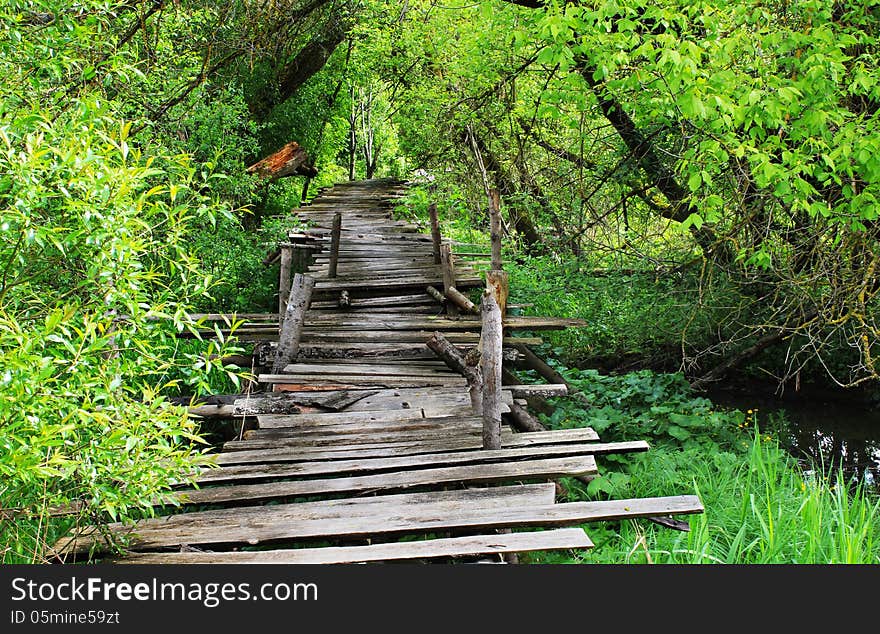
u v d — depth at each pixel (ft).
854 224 19.19
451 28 43.57
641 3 19.40
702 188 24.02
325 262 36.73
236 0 30.17
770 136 19.15
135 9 22.90
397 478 14.62
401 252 38.99
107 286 9.69
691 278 30.19
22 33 12.53
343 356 23.97
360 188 65.72
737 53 19.34
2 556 10.96
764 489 17.70
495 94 39.65
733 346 30.45
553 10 20.57
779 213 23.95
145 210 11.17
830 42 18.16
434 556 11.46
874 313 24.03
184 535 12.48
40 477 9.53
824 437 25.81
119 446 9.80
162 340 11.05
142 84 25.38
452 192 51.55
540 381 26.58
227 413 19.04
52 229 8.89
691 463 18.90
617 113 29.96
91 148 9.72
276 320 29.35
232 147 33.50
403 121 59.98
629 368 33.68
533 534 12.10
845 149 17.33
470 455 15.64
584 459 15.23
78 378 9.51
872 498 20.02
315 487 14.26
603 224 33.40
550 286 34.55
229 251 32.55
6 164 8.88
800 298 23.81
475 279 31.48
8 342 8.84
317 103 63.26
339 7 42.80
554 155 40.70
